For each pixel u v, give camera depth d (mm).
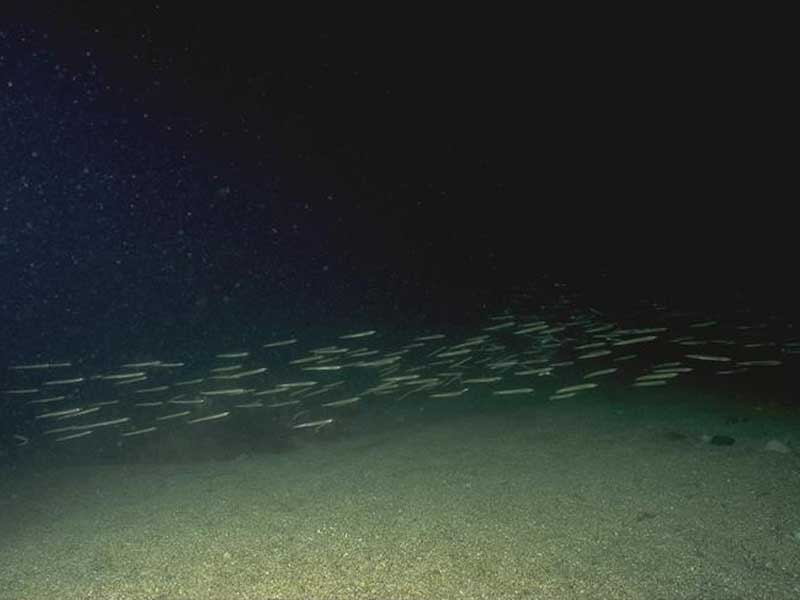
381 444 7109
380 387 9242
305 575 3674
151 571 3918
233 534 4477
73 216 26188
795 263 18359
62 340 16797
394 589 3410
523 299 18516
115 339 16875
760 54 18578
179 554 4168
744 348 10641
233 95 24250
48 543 4656
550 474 5301
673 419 6781
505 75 22406
